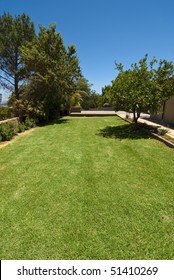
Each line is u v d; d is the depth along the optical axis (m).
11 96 20.33
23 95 17.86
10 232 2.92
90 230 2.91
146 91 8.98
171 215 3.22
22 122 13.06
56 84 14.79
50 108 16.14
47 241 2.73
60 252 2.56
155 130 9.76
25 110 14.34
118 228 2.94
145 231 2.87
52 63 14.52
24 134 10.57
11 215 3.31
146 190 4.01
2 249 2.62
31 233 2.88
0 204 3.65
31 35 17.92
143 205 3.50
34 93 15.70
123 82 9.56
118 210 3.37
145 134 9.52
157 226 2.96
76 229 2.94
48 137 9.49
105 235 2.81
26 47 15.54
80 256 2.50
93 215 3.25
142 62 9.24
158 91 9.02
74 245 2.65
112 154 6.41
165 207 3.44
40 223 3.09
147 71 9.18
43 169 5.22
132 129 10.93
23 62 15.70
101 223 3.06
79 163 5.59
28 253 2.55
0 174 5.01
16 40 17.66
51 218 3.20
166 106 13.77
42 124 14.52
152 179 4.50
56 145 7.79
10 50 18.05
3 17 17.19
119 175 4.73
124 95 9.51
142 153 6.45
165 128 10.49
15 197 3.87
